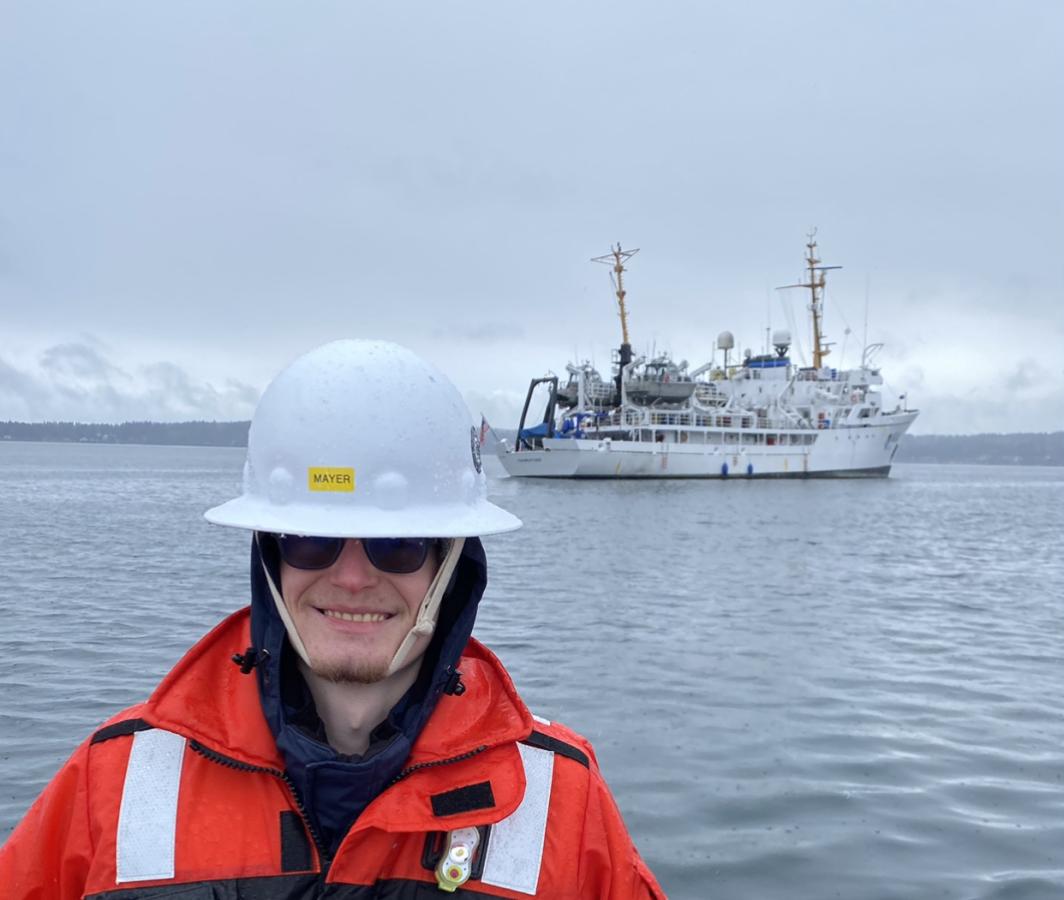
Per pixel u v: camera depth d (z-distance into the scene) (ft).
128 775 7.70
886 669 47.73
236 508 8.36
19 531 123.13
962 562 106.42
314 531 7.73
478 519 8.39
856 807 28.50
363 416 8.20
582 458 269.44
